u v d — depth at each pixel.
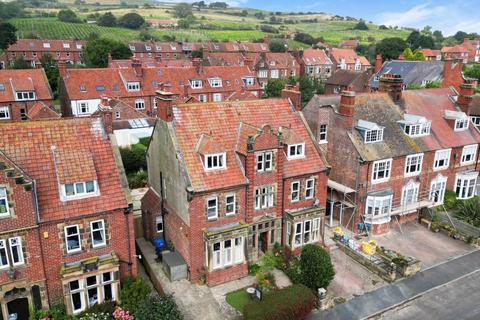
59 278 23.31
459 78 54.34
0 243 21.38
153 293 25.16
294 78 98.88
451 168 40.44
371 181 35.28
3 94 69.38
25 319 23.39
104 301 24.36
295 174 30.30
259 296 25.09
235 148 29.02
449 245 34.69
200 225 26.98
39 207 22.20
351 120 34.94
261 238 31.34
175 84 81.12
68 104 73.31
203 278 27.70
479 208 37.25
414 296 27.64
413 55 120.38
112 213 24.02
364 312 25.89
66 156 23.67
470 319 25.47
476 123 44.47
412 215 38.94
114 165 25.16
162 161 30.02
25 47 122.25
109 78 77.00
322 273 26.02
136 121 61.25
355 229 35.78
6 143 23.05
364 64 138.00
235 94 78.00
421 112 41.16
